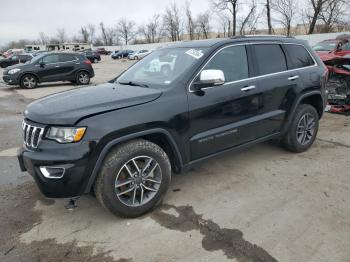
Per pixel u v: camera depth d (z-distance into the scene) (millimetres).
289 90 4500
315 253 2719
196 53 3816
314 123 5023
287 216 3262
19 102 10789
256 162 4645
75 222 3295
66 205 3617
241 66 4035
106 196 3076
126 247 2895
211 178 4168
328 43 14852
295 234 2975
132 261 2721
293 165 4520
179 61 3850
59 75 15281
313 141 5109
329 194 3678
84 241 2996
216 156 3871
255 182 4031
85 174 2924
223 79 3475
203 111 3580
